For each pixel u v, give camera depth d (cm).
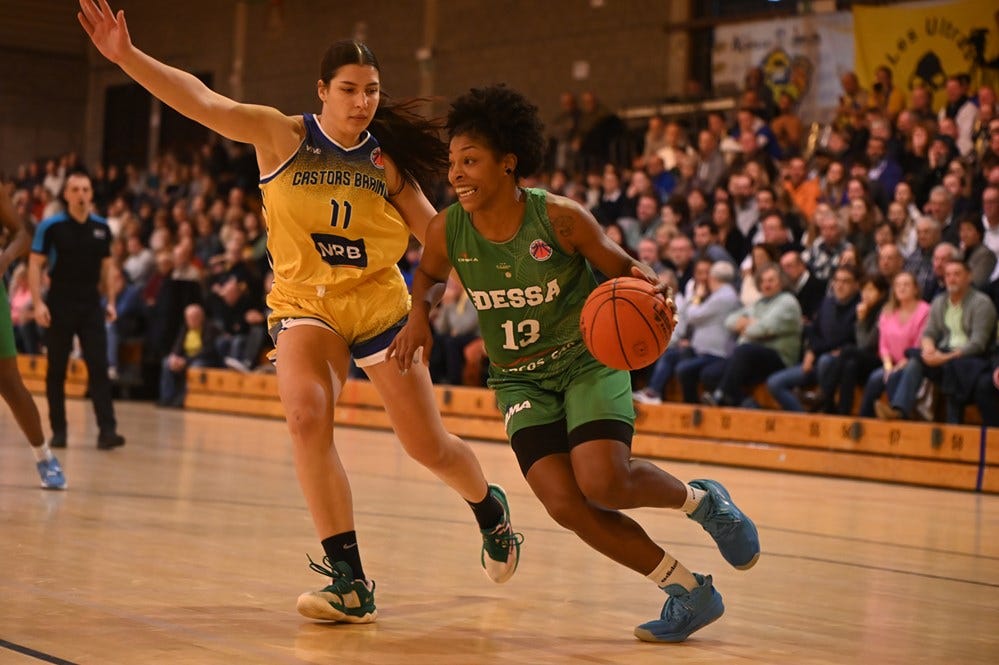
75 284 946
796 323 1079
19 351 1845
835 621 421
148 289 1677
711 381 1110
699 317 1134
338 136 419
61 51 2720
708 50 1714
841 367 1027
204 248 1750
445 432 432
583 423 375
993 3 1409
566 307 387
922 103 1277
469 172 367
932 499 866
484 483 446
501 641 371
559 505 377
